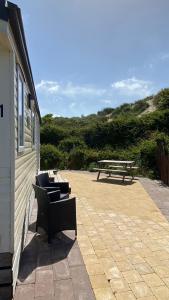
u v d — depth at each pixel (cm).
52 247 382
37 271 312
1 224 264
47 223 395
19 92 331
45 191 392
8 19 228
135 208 609
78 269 318
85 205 632
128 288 280
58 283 287
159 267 326
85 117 2984
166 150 960
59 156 1529
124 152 1387
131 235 435
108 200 686
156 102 2205
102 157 1375
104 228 468
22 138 372
